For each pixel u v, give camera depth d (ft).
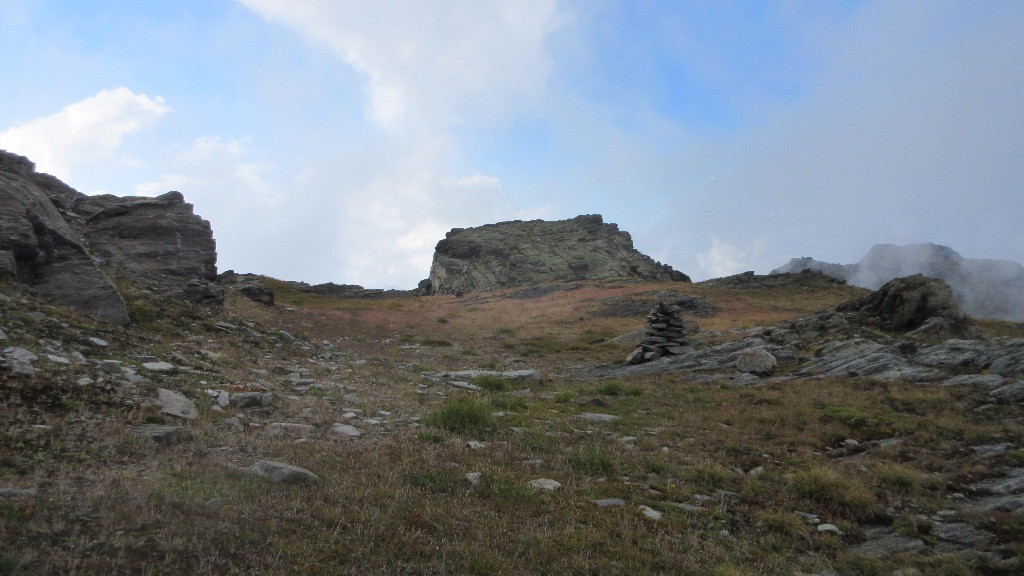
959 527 24.67
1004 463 33.27
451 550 18.57
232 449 26.30
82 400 27.68
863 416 44.88
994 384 52.60
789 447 39.34
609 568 18.89
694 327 129.49
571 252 365.20
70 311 46.85
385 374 65.41
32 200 58.70
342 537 18.02
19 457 19.77
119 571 13.47
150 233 85.71
